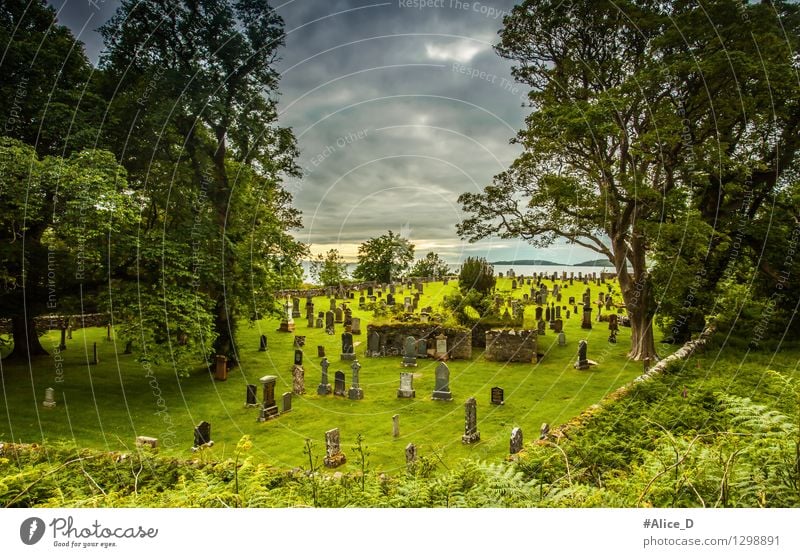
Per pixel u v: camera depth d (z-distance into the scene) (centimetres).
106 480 805
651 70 1519
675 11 1642
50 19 1644
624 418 989
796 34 1767
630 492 517
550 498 517
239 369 1934
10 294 1636
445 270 5384
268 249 2144
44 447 939
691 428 887
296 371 1639
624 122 1681
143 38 1673
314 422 1372
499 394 1486
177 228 1781
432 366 2003
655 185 1808
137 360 1557
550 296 3800
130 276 1689
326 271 4522
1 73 1496
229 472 790
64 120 1516
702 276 1931
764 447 484
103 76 1719
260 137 1864
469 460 683
